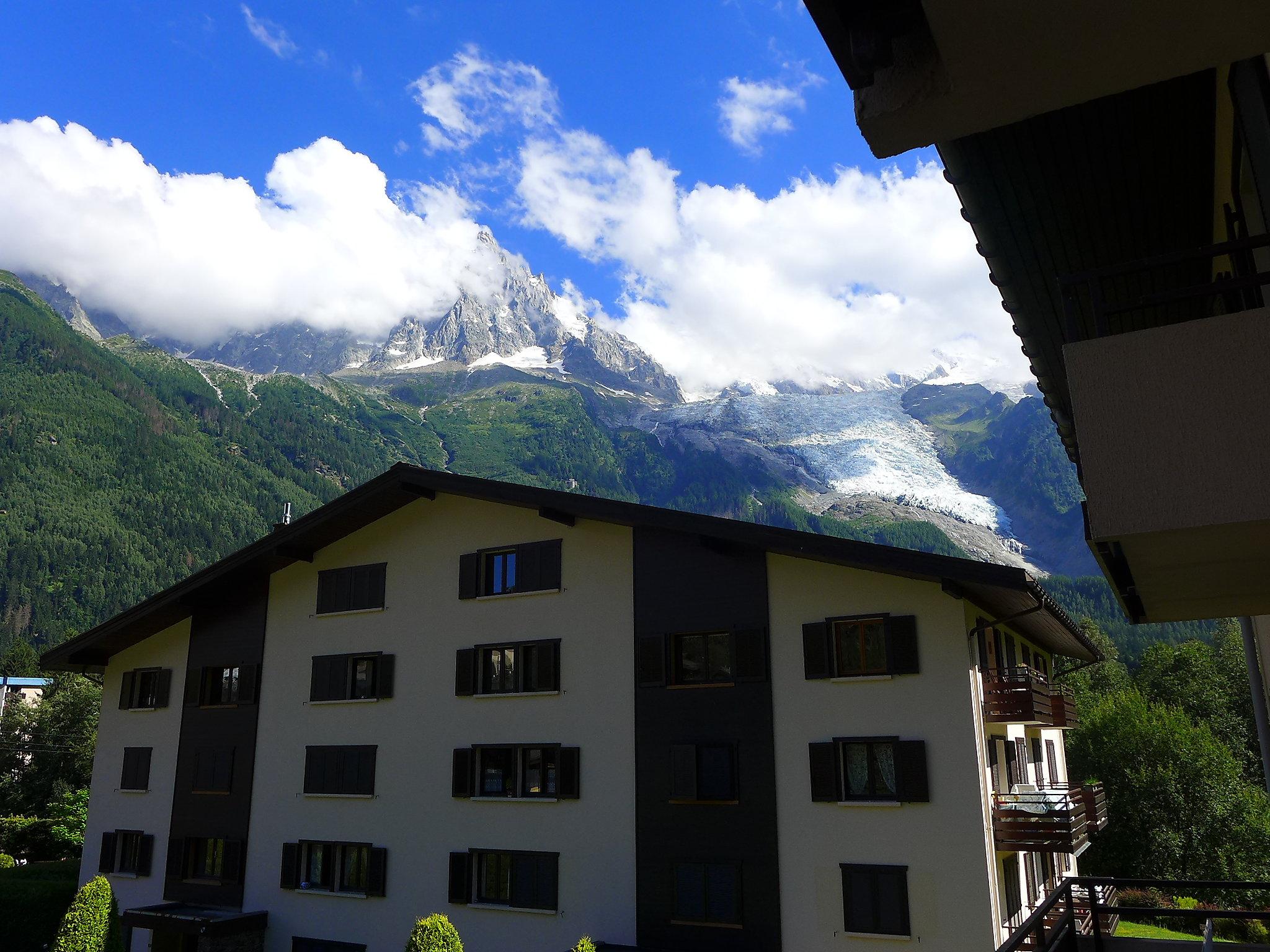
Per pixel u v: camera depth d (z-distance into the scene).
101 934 24.44
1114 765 46.41
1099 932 11.34
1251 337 5.37
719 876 23.66
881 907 21.75
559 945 25.28
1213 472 5.27
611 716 26.11
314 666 31.34
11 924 32.22
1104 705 50.09
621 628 26.55
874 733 22.72
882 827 22.14
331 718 30.67
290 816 30.53
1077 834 22.47
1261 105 6.27
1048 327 10.57
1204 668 69.81
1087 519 5.53
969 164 8.23
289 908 29.69
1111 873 45.09
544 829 26.28
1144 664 75.44
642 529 26.94
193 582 32.84
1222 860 42.78
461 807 27.67
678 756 24.67
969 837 21.20
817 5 3.96
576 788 25.95
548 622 27.77
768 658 24.34
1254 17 3.69
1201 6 3.63
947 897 21.16
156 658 35.12
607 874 25.08
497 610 28.64
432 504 30.72
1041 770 32.41
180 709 33.94
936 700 22.19
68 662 35.28
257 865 30.66
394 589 30.64
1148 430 5.46
